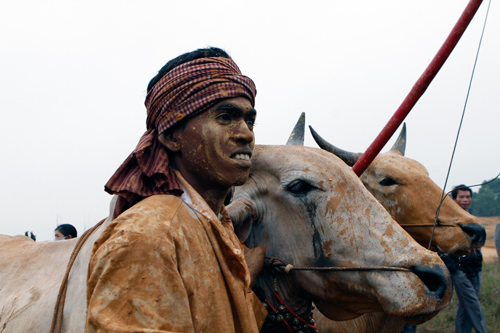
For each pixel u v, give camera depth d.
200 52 2.13
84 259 2.12
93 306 1.44
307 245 2.87
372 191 4.57
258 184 3.06
